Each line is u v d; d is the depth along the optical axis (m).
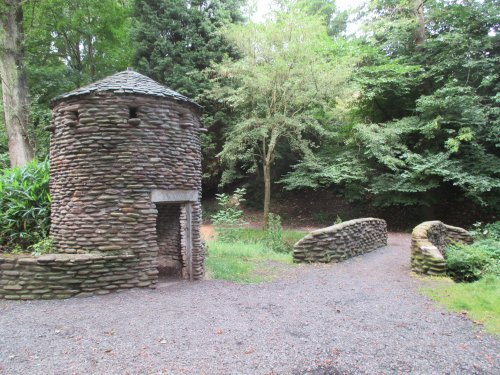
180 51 15.94
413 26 15.35
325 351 3.56
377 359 3.39
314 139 16.94
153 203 5.95
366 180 14.24
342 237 8.80
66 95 5.80
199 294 5.66
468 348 3.60
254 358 3.40
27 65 13.80
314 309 4.91
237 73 13.01
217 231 12.73
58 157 6.01
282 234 12.43
